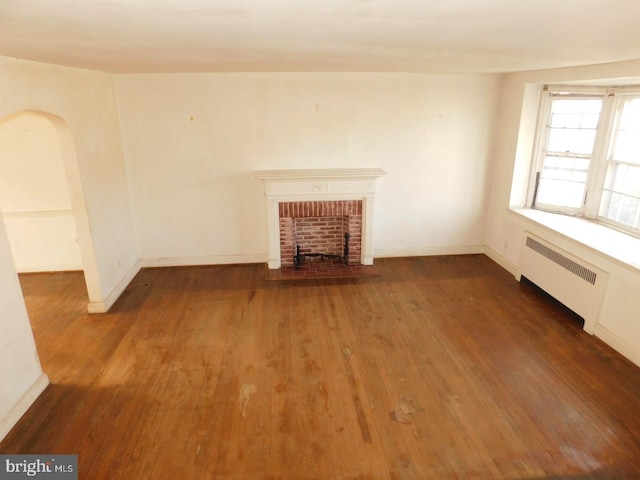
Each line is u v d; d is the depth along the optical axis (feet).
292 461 8.57
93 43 7.43
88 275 14.14
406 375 11.23
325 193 17.08
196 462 8.56
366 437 9.17
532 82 15.40
